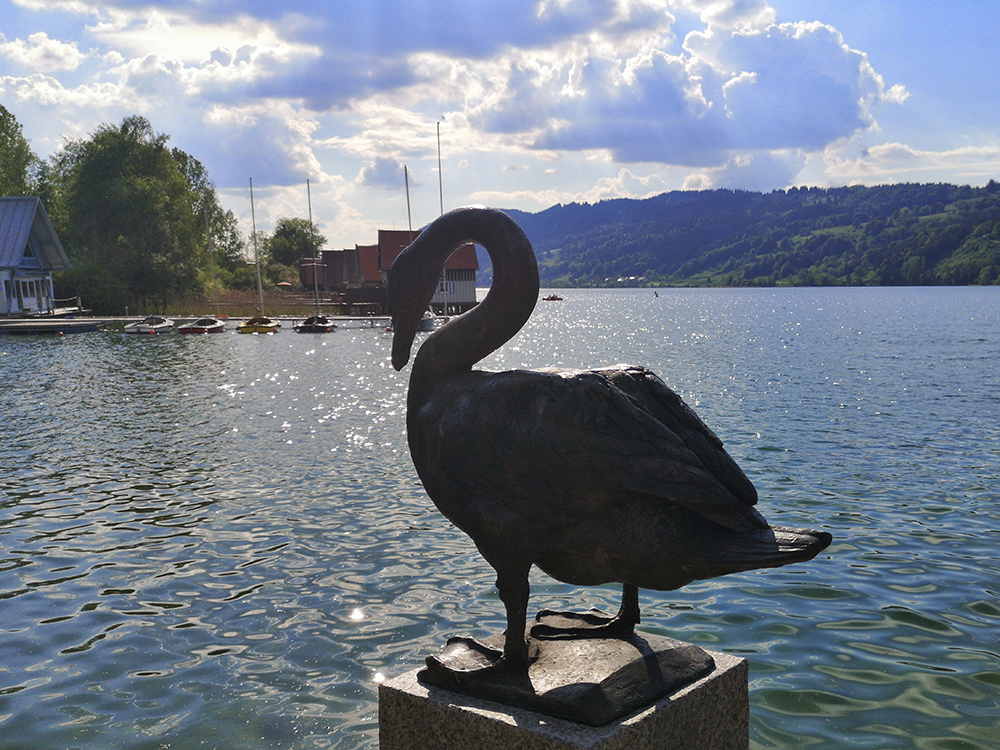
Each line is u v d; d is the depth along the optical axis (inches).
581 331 2544.3
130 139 3036.4
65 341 1914.4
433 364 136.1
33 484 495.2
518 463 117.3
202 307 3132.4
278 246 5359.3
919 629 254.1
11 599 296.0
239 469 536.4
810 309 4151.1
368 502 440.1
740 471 114.3
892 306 4318.4
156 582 312.8
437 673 125.6
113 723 201.5
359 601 288.4
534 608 282.7
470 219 134.3
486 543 121.6
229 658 240.8
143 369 1298.0
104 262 2856.8
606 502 111.8
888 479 472.7
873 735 188.4
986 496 430.6
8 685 225.1
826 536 102.7
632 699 114.7
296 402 908.6
